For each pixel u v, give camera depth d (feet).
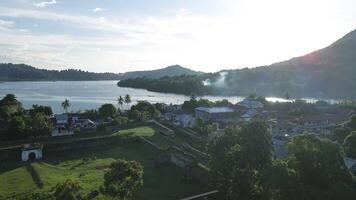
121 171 148.15
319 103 616.80
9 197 153.28
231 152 156.87
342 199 120.37
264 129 154.40
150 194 169.68
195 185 186.29
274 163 136.05
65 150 254.27
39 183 174.40
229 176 155.33
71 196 124.77
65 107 550.36
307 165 133.39
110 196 143.64
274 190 128.47
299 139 143.74
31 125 311.06
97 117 449.89
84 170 205.67
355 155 230.48
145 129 315.58
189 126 388.37
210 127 336.70
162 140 281.74
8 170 201.57
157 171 208.74
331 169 132.46
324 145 139.74
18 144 259.39
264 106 582.76
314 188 124.57
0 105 440.45
